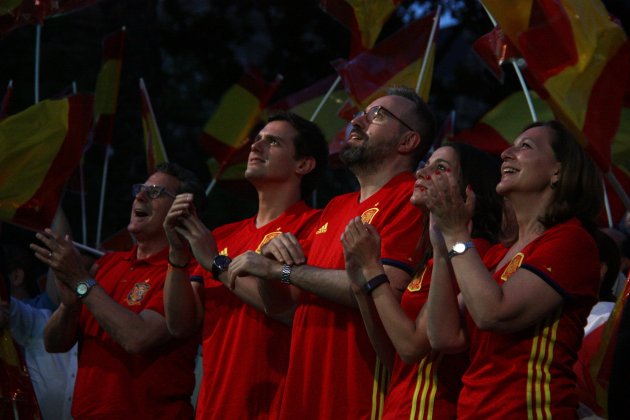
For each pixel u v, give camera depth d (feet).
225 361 28.30
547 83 25.09
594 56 25.40
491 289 20.56
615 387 19.08
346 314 25.11
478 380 20.95
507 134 36.09
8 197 34.22
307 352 25.36
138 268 32.65
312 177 30.68
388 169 27.12
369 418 24.35
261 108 41.09
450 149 24.56
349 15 36.60
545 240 21.25
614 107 25.38
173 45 74.28
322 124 41.96
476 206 24.23
